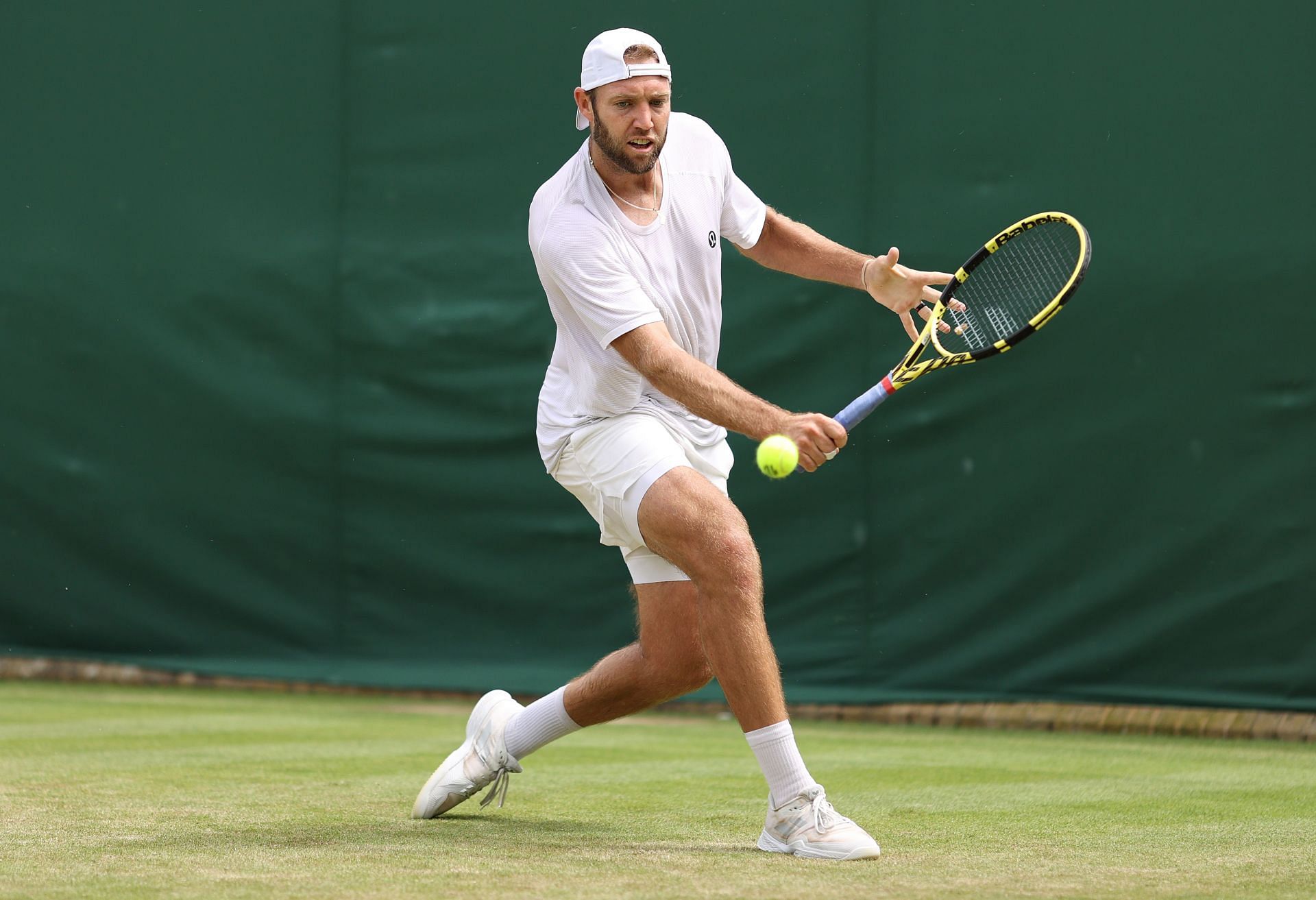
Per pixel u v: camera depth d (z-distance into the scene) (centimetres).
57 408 2761
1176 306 2233
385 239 2650
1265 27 2203
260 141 2702
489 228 2611
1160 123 2252
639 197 1204
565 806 1385
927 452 2356
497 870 1028
